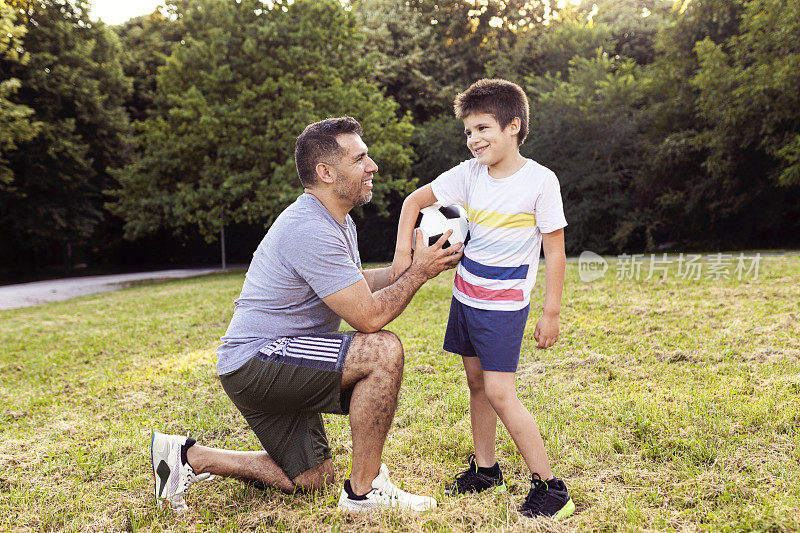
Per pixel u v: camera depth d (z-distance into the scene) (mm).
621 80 22719
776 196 20500
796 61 16500
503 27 31078
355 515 2299
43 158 24828
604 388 3834
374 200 22422
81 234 27219
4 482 2889
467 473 2572
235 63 22000
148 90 31891
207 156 22156
